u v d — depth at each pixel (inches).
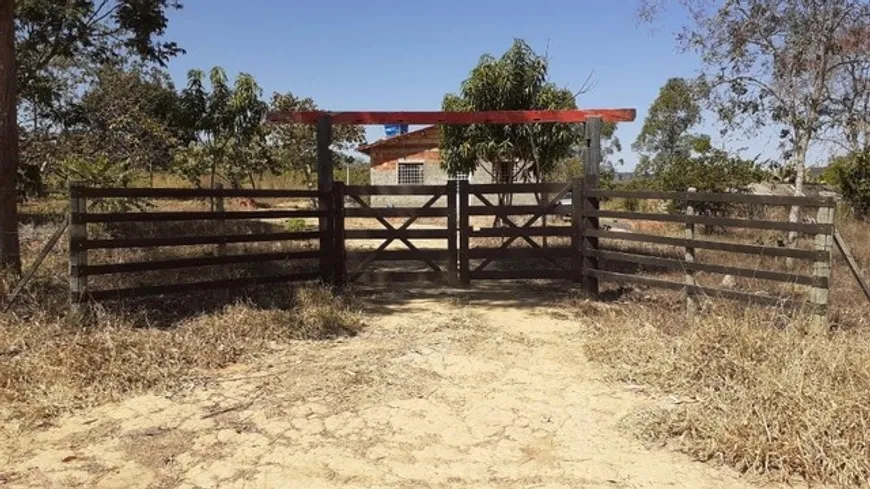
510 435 167.5
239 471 145.9
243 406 182.9
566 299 336.5
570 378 211.2
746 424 156.1
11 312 247.9
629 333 244.4
